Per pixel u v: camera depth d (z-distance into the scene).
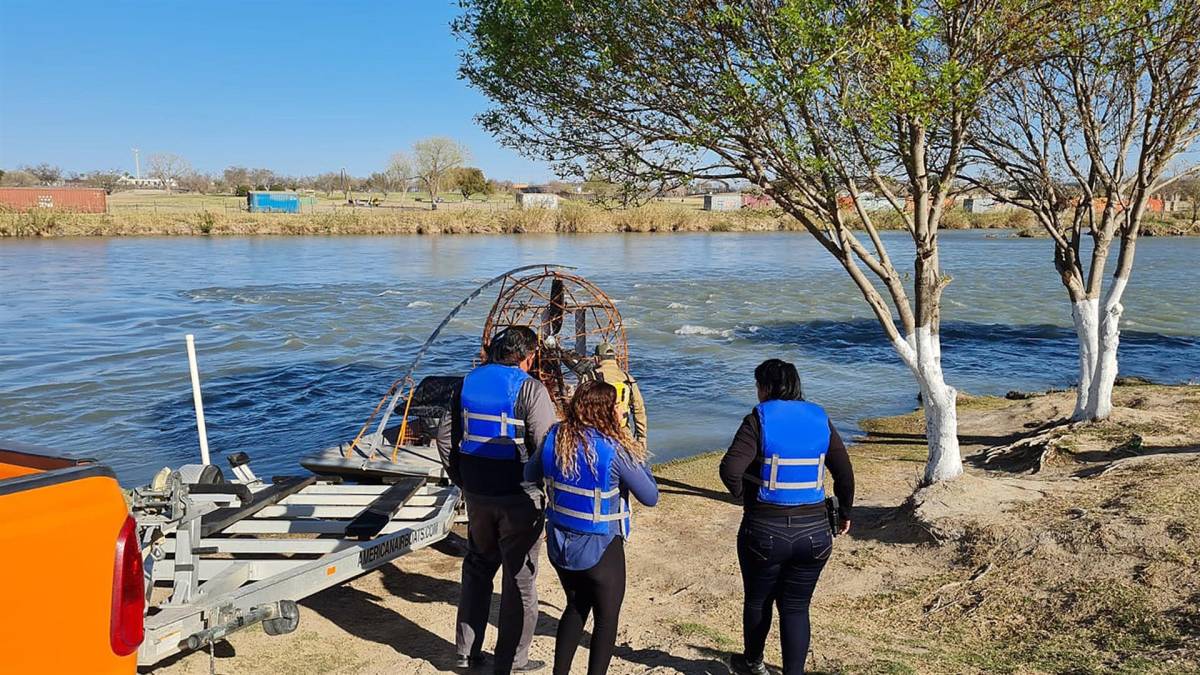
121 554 3.28
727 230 78.88
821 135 8.13
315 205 100.88
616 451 4.53
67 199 74.38
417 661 5.55
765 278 40.41
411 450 8.62
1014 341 24.67
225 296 32.97
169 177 152.12
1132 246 11.48
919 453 12.55
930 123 8.32
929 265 8.89
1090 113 10.98
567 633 4.69
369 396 17.86
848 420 15.69
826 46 7.18
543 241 64.19
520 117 9.05
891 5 7.27
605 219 75.62
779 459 4.67
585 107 8.49
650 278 40.25
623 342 11.98
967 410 15.44
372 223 70.00
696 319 28.17
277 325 26.56
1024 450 10.83
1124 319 28.31
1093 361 12.06
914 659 5.32
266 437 14.92
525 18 8.05
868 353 22.77
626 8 7.76
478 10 8.72
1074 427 11.49
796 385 4.87
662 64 7.96
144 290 34.38
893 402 17.33
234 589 5.39
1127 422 11.35
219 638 4.88
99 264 44.09
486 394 5.14
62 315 27.83
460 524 7.91
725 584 7.14
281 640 5.80
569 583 4.66
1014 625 5.84
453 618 6.34
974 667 5.14
